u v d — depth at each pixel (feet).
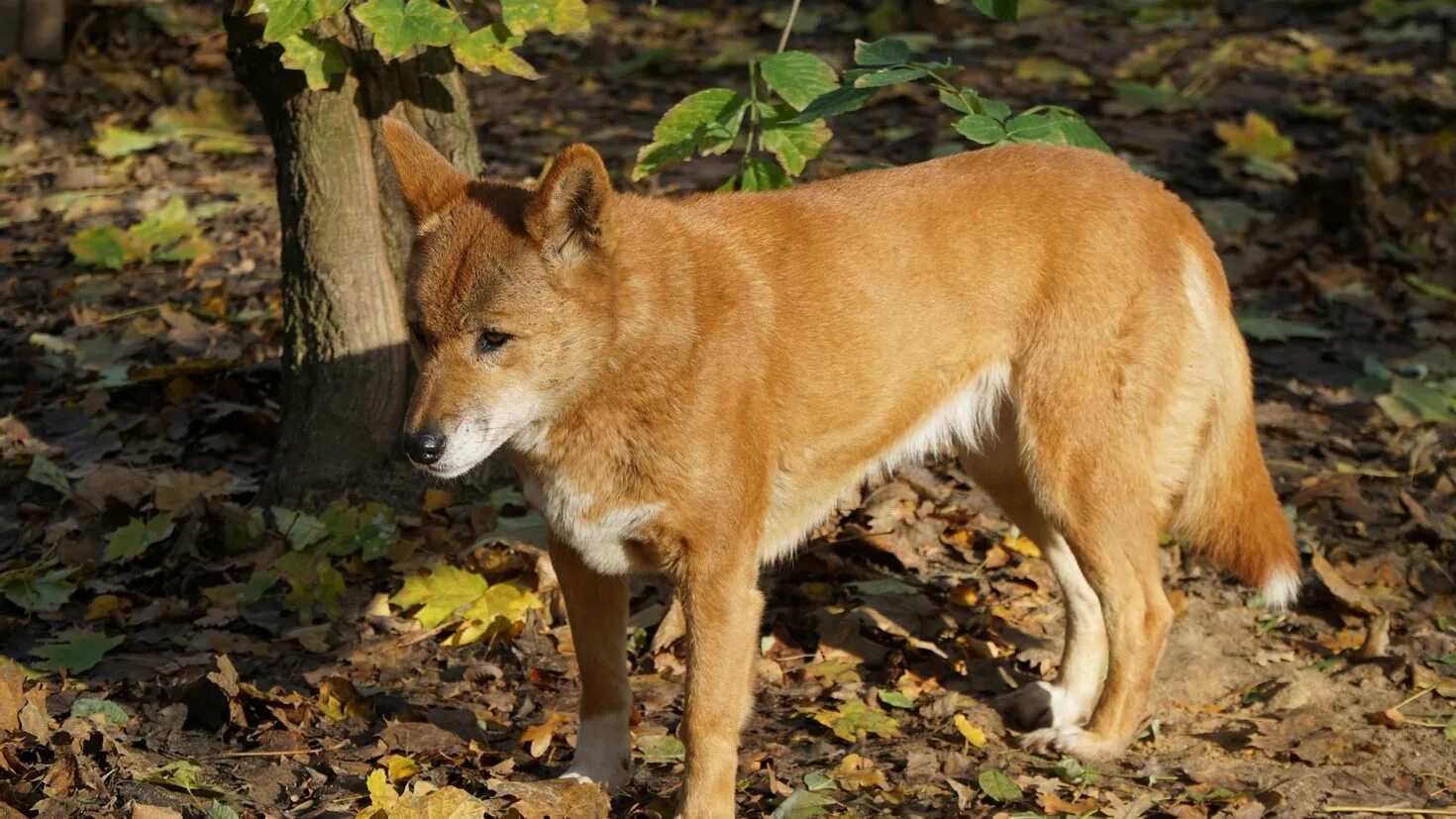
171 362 28.07
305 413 22.85
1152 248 18.61
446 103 22.57
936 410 18.76
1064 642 20.79
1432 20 47.62
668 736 18.29
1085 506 18.38
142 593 21.58
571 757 18.02
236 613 20.75
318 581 21.21
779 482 17.66
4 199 35.70
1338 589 21.16
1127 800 16.94
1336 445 25.59
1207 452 19.39
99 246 32.24
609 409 15.89
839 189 18.30
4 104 41.24
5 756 16.21
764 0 50.60
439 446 15.26
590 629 17.16
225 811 15.53
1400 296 31.30
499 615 20.43
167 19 46.39
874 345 17.74
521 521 22.02
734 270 16.80
